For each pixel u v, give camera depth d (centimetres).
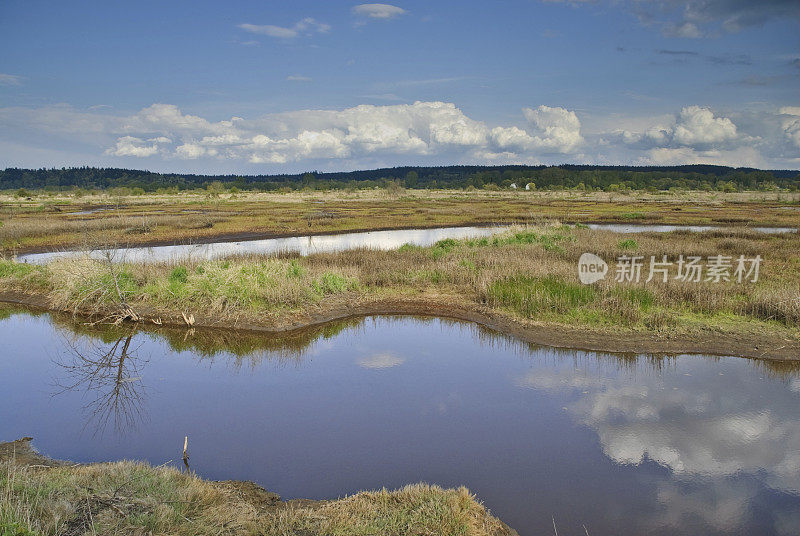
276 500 603
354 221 4516
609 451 739
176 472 601
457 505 540
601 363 1095
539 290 1472
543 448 747
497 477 670
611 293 1413
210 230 3806
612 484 655
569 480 664
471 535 500
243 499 592
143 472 573
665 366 1068
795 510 604
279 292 1477
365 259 2053
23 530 391
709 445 755
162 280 1589
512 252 2022
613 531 561
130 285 1567
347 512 532
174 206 6606
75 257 1825
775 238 2745
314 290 1583
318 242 3319
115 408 901
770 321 1256
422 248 2359
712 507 608
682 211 5475
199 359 1171
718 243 2455
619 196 9112
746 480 667
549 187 14875
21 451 741
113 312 1470
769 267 1875
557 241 2422
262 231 3841
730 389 955
